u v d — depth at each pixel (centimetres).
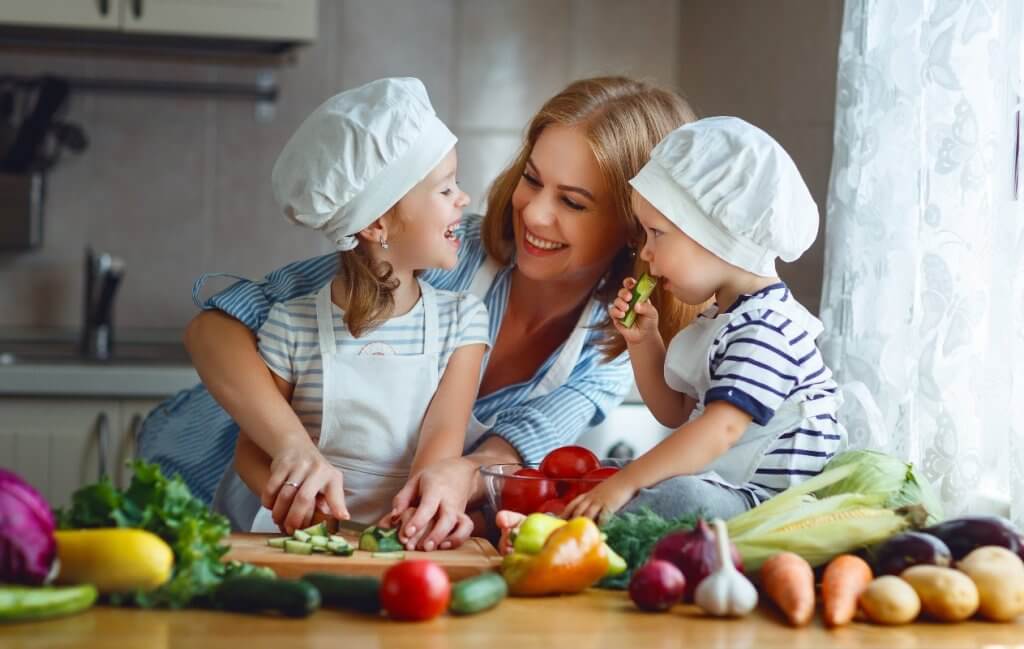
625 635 105
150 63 338
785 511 124
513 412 179
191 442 199
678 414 160
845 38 200
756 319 141
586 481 138
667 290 156
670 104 170
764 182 138
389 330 162
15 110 323
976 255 168
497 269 181
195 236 344
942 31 170
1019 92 158
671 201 142
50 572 107
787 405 142
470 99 351
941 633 109
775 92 276
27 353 298
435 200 157
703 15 330
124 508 113
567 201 163
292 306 162
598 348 182
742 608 111
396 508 142
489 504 160
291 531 141
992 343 161
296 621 108
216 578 113
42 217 326
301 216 157
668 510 130
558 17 353
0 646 97
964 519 121
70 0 290
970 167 167
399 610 107
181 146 342
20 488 107
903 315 184
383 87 157
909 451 181
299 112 346
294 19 301
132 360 279
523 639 103
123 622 105
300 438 150
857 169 195
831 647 104
